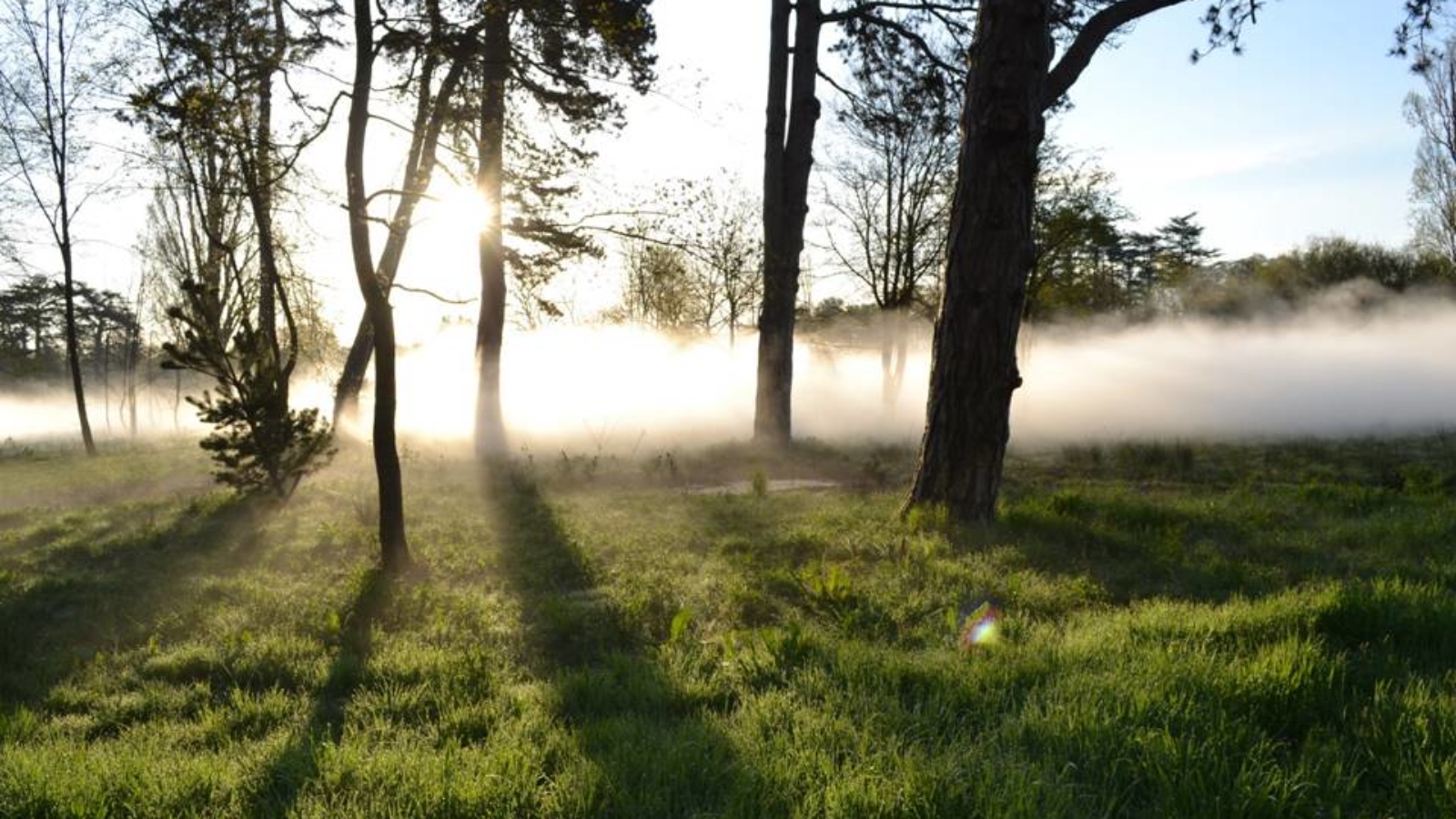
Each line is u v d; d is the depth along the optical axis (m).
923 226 31.03
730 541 9.30
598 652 6.30
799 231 19.38
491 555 9.46
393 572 8.80
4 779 3.93
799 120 19.09
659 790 3.52
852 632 6.09
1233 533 9.12
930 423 9.75
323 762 3.97
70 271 27.69
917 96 19.73
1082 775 3.51
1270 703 4.07
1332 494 11.74
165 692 5.79
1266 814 3.12
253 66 9.51
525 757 3.88
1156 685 4.19
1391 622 5.18
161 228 40.16
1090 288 29.09
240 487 12.33
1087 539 8.71
